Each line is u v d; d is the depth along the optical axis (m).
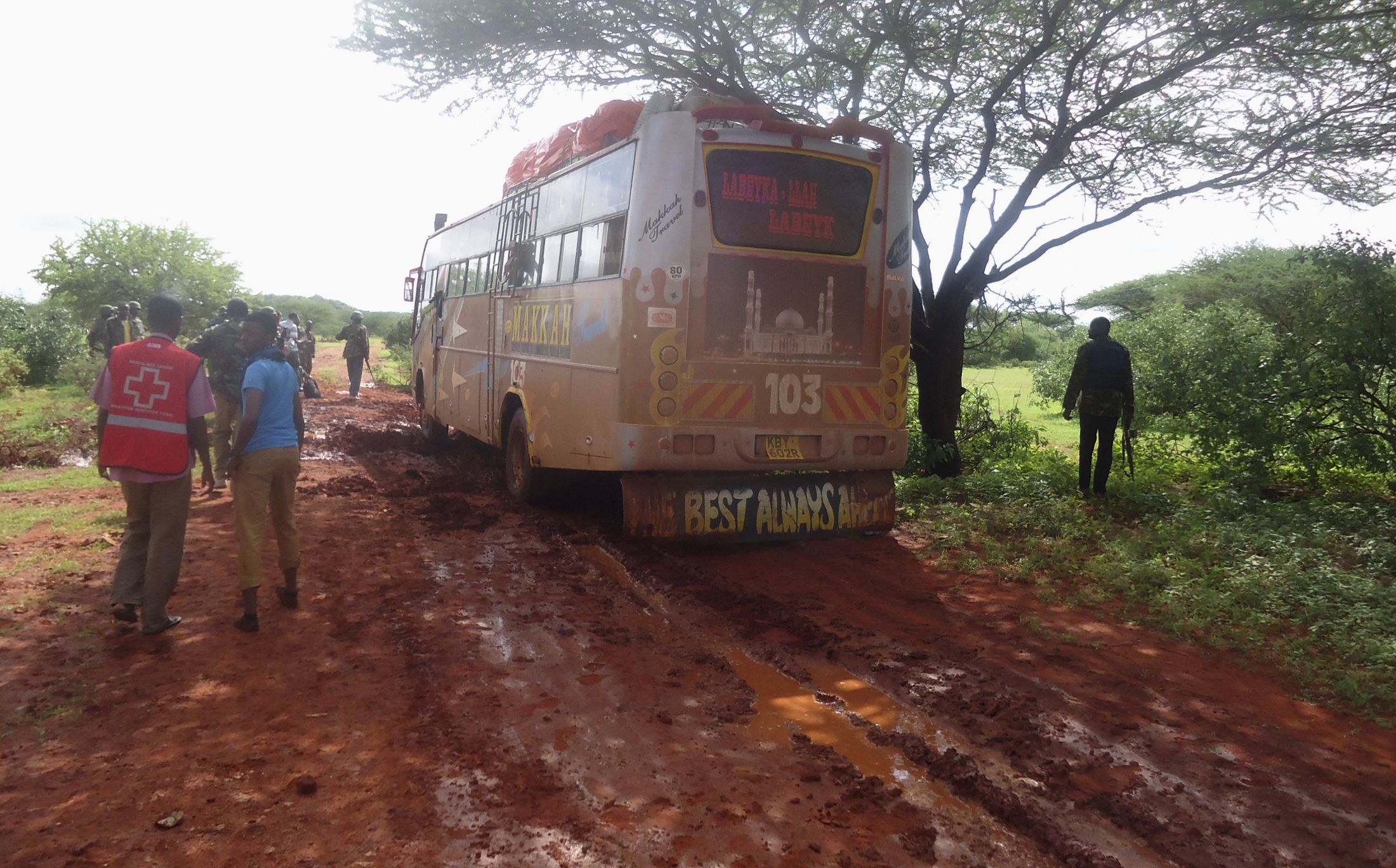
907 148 7.81
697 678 5.07
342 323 78.44
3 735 4.19
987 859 3.33
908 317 7.90
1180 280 22.72
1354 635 5.46
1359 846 3.39
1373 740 4.30
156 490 5.38
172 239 33.00
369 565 7.20
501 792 3.72
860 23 9.82
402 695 4.72
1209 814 3.61
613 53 10.73
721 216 7.21
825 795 3.76
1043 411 20.09
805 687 4.98
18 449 11.96
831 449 7.66
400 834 3.40
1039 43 9.71
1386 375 9.99
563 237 8.81
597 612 6.22
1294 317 11.35
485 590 6.62
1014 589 6.81
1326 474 10.69
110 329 17.11
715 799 3.71
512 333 10.30
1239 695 4.82
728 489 7.65
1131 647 5.57
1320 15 8.85
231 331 9.77
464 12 9.70
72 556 7.12
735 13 10.20
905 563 7.56
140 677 4.86
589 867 3.21
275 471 5.69
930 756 4.09
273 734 4.24
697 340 7.17
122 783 3.77
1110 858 3.29
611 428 7.31
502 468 12.44
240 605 6.07
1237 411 10.41
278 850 3.29
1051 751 4.15
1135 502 9.30
